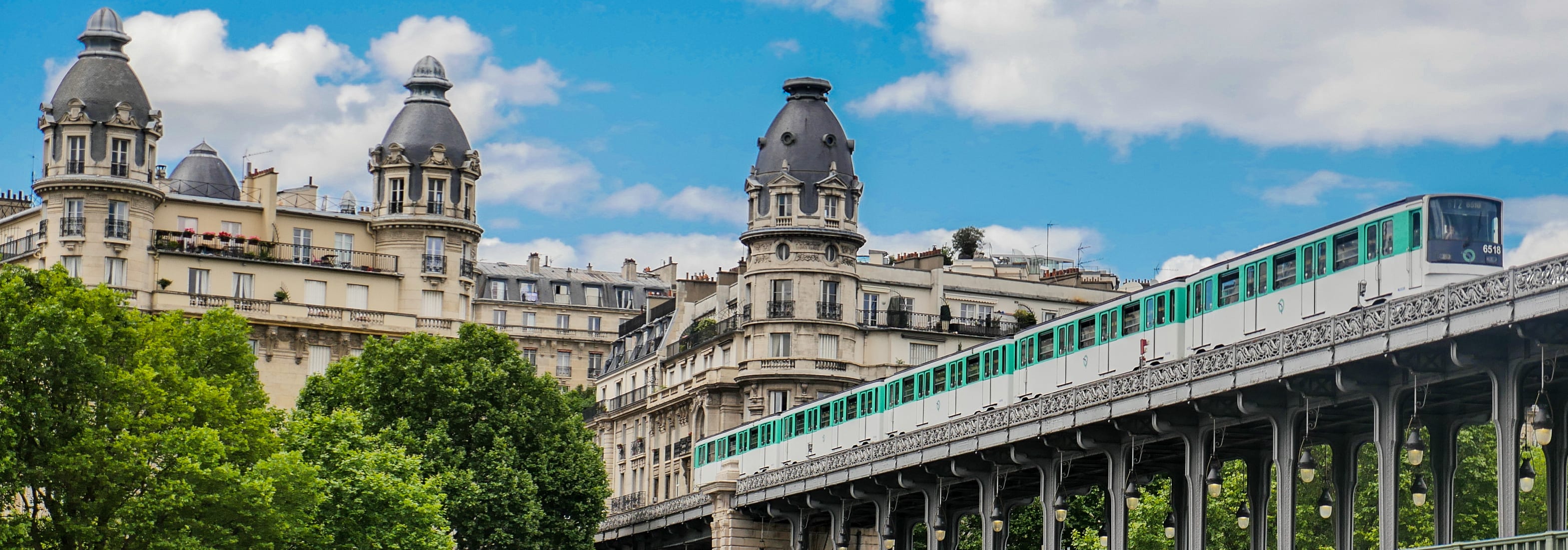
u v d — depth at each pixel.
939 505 85.50
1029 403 74.31
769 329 131.62
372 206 134.00
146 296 123.00
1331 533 92.62
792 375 130.12
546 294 191.00
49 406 66.44
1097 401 69.12
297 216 130.25
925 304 135.38
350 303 129.38
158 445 67.19
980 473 80.69
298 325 125.69
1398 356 53.75
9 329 67.44
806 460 97.38
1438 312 51.88
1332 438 63.56
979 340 134.88
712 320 140.88
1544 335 49.19
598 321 191.12
